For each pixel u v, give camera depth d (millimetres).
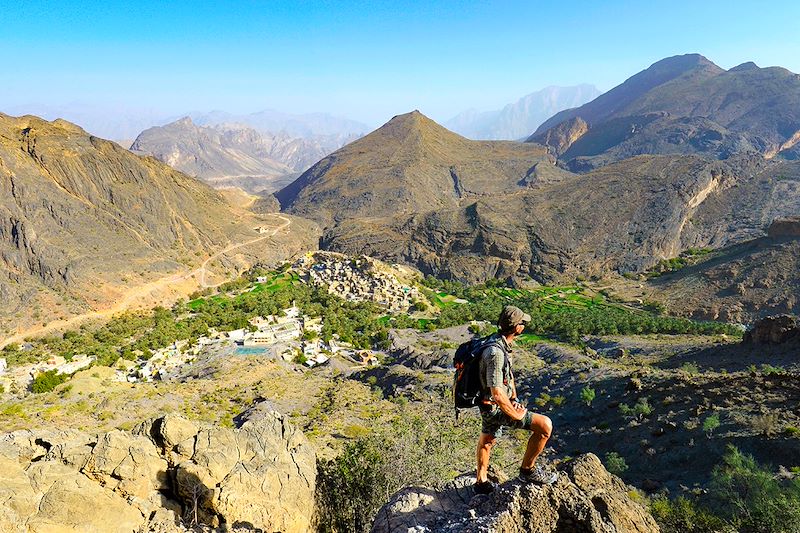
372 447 18875
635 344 104875
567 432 56031
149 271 192500
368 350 127250
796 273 167625
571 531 6492
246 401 71625
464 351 6844
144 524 12641
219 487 14648
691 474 38531
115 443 14773
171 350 122062
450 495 7953
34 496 12172
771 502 25984
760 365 67812
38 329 148125
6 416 54188
